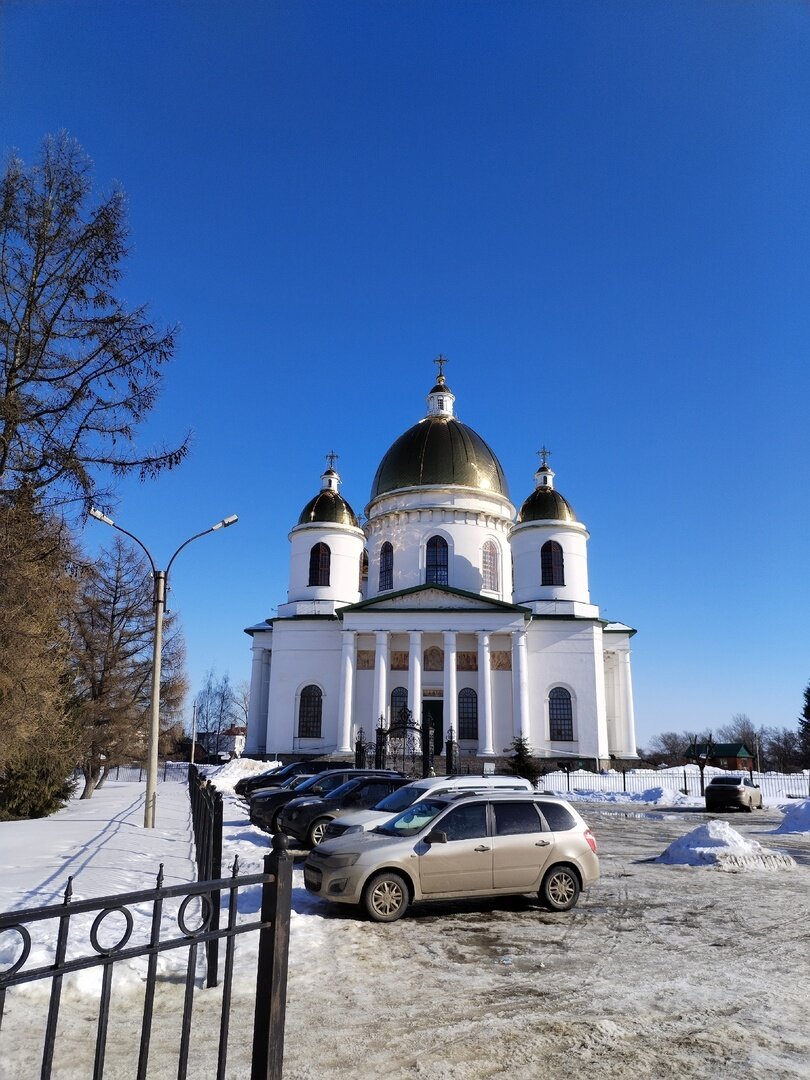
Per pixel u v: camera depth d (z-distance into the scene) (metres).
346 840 11.25
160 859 14.31
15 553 14.75
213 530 21.59
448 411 57.53
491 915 10.91
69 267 16.16
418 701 45.56
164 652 42.28
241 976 7.59
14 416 14.25
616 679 54.19
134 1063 5.54
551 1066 5.70
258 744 53.59
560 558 51.94
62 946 3.81
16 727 15.63
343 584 53.72
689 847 16.23
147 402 16.28
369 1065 5.65
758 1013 6.88
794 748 103.88
